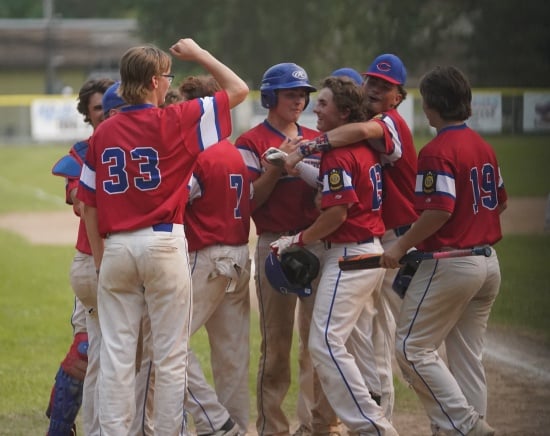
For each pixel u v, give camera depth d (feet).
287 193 67.41
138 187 56.24
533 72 394.11
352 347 63.93
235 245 65.16
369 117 65.46
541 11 392.27
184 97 66.69
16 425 74.13
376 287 63.31
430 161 59.00
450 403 59.72
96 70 603.67
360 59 439.22
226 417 64.69
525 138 291.79
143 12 488.85
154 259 56.13
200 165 63.57
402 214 66.18
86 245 62.23
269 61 449.48
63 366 65.16
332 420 67.62
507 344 94.58
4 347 100.37
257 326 106.22
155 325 57.41
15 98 422.41
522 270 132.36
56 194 268.41
